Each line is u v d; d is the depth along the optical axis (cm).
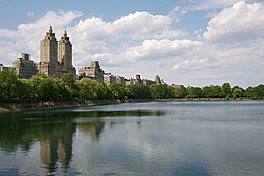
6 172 3312
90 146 4747
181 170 3400
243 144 4922
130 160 3831
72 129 6825
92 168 3459
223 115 11438
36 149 4522
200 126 7519
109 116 10838
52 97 17388
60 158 3938
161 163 3678
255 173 3294
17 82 13800
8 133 6188
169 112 13438
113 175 3203
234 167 3516
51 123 8175
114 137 5638
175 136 5772
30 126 7419
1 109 12925
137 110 15175
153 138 5509
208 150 4428
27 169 3422
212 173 3281
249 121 8900
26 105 14875
